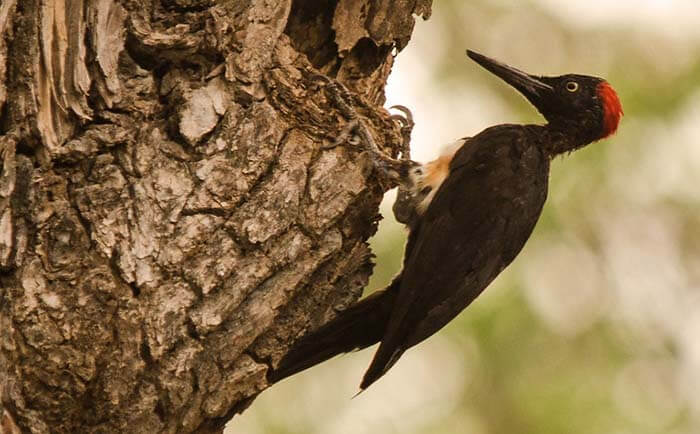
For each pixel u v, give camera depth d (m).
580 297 16.20
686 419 15.67
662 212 16.42
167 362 8.96
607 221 16.41
